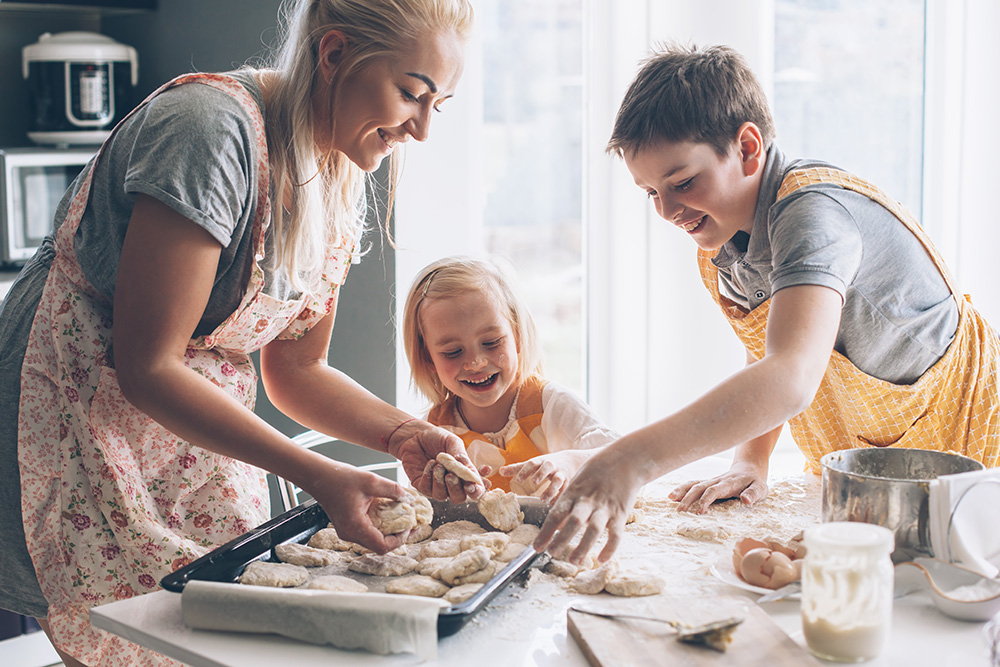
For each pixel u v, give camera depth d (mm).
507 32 2576
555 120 2652
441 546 1023
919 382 1244
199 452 1138
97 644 1128
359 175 1277
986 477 881
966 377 1299
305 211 1129
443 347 1467
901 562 890
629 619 818
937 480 877
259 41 2127
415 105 1074
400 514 1007
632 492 910
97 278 1093
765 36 2344
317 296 1254
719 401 947
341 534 972
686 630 778
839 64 2551
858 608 748
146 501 1107
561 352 2734
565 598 903
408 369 2330
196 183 981
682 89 1167
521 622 853
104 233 1080
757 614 819
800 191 1139
